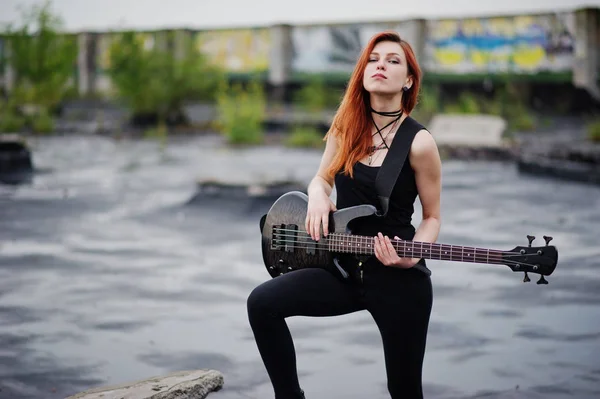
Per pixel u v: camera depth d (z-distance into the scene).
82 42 35.59
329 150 3.72
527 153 17.03
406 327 3.43
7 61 31.56
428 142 3.40
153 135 25.39
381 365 5.06
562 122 24.66
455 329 5.80
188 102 28.69
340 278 3.50
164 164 17.53
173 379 4.39
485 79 26.61
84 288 7.06
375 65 3.47
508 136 20.84
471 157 18.33
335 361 5.13
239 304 6.56
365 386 4.69
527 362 5.08
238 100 24.31
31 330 5.80
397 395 3.57
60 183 14.24
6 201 12.09
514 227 10.19
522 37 25.98
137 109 28.31
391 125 3.52
